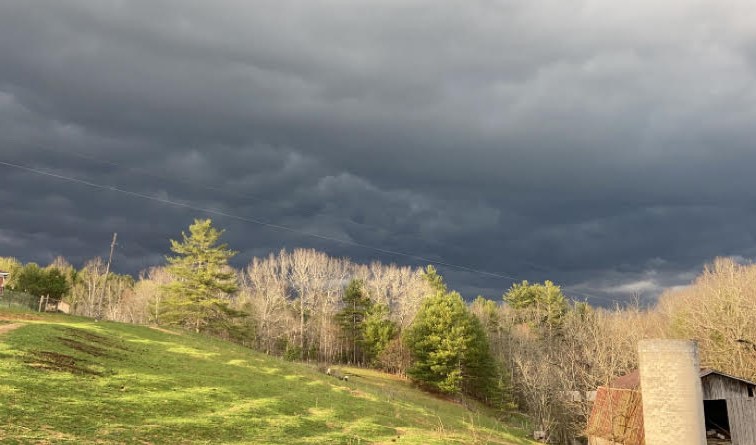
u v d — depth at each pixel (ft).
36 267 260.42
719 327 174.29
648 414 90.02
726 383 112.78
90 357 102.58
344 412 112.98
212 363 137.28
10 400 64.13
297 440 79.30
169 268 259.60
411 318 328.29
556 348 281.95
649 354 90.74
